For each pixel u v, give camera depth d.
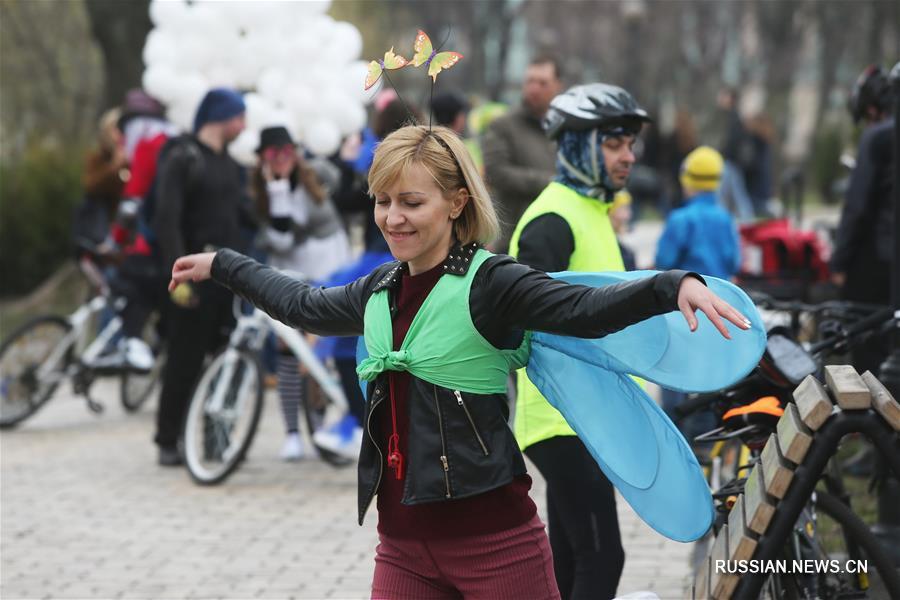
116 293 14.30
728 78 77.88
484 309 4.69
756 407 6.52
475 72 69.88
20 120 34.25
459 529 4.76
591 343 5.11
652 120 6.61
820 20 68.62
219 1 15.24
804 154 69.88
